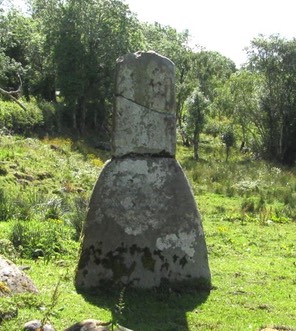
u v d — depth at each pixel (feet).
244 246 35.22
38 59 119.85
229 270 27.68
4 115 86.89
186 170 77.05
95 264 22.49
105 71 113.39
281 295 23.73
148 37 169.37
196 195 60.39
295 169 94.53
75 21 112.06
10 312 16.47
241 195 61.67
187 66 160.45
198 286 22.99
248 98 118.73
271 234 40.09
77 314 18.86
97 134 112.27
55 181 54.19
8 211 36.63
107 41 112.88
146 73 23.16
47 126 97.50
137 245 22.45
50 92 121.39
